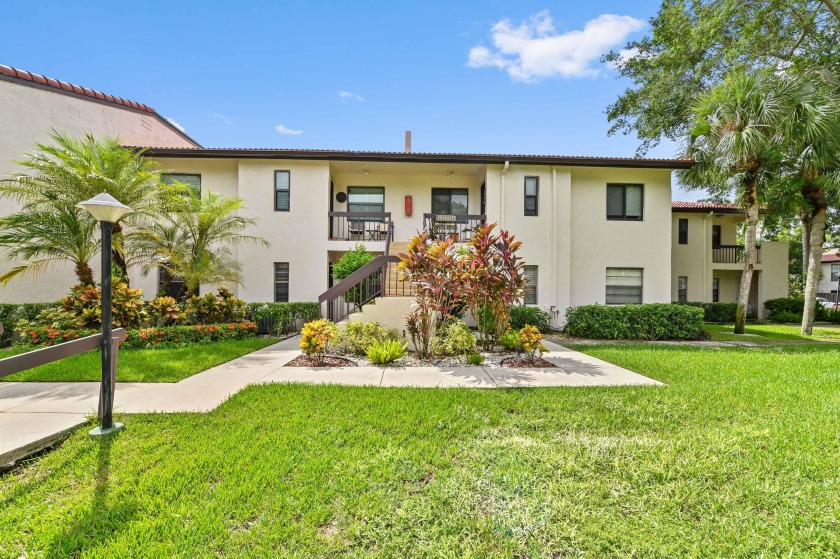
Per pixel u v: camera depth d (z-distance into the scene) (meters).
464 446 3.21
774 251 17.20
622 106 15.82
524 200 11.87
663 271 12.26
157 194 8.71
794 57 12.30
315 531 2.13
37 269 8.33
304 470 2.77
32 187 7.55
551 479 2.70
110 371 3.54
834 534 2.11
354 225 13.27
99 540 2.04
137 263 9.80
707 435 3.40
